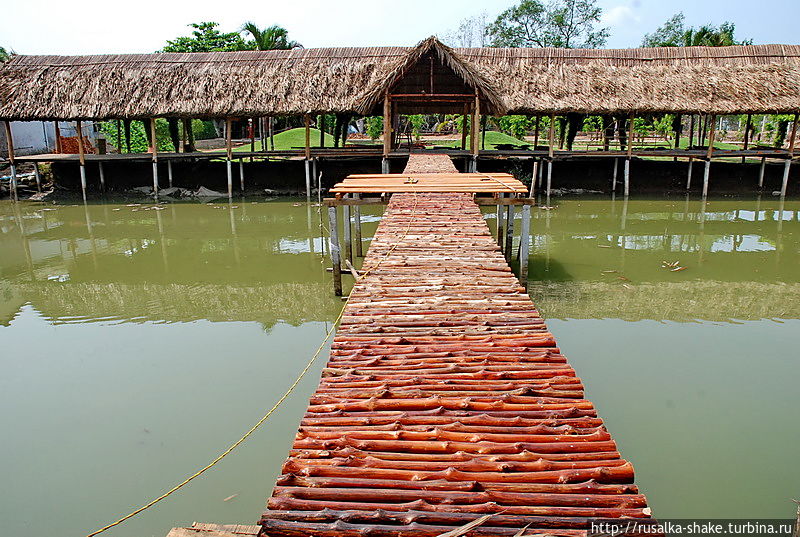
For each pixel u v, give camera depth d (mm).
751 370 5863
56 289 9250
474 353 4074
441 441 3045
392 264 6301
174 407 5289
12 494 4141
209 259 10898
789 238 12133
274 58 17828
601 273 9508
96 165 18547
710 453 4402
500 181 9797
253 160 19844
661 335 6828
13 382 5863
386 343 4277
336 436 3111
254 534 2480
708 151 16781
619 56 17703
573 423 3191
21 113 16516
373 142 28047
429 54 14992
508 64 17594
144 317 7809
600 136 29547
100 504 4012
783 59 17078
